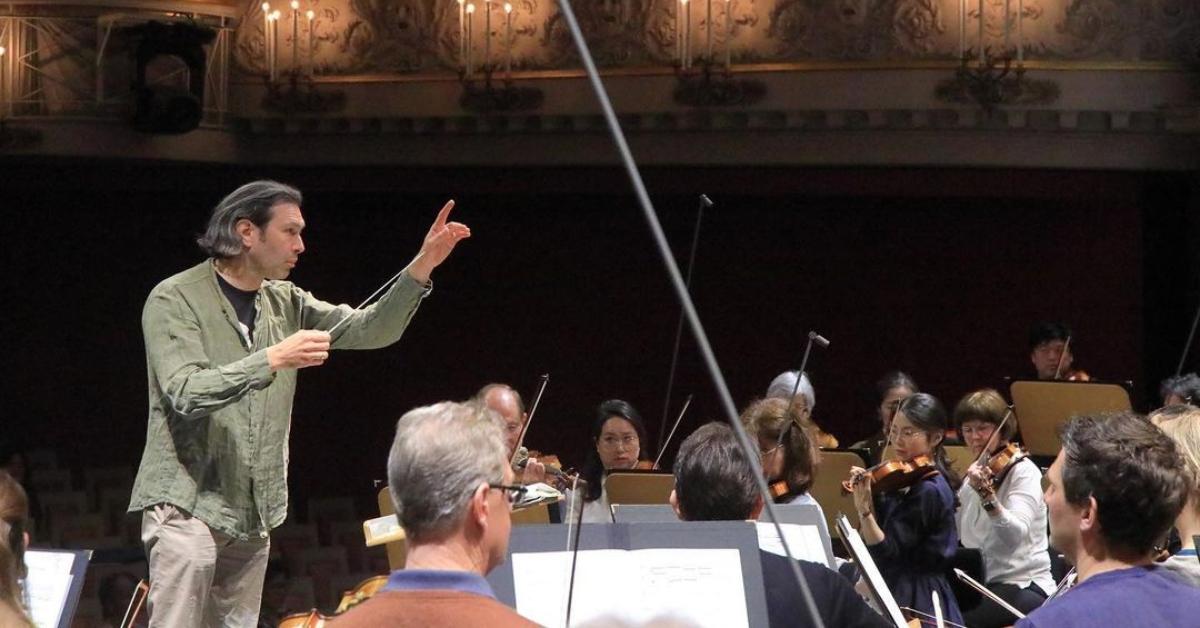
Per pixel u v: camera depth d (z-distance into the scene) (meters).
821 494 11.26
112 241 26.14
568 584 5.51
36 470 23.62
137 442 26.22
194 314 7.22
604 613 5.48
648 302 25.08
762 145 21.30
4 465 20.56
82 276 26.23
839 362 24.30
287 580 17.69
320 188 23.69
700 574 5.59
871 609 6.02
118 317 26.20
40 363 26.33
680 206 24.92
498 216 25.58
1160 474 4.85
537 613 5.44
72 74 22.41
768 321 24.55
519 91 22.11
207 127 22.89
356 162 23.02
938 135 20.72
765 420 9.34
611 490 10.63
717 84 21.14
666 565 5.59
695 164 21.61
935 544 10.23
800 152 21.17
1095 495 4.88
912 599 10.18
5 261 26.27
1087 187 21.44
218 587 7.41
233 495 7.23
